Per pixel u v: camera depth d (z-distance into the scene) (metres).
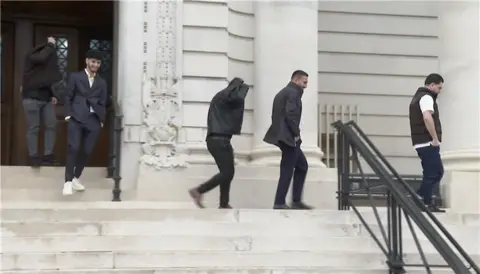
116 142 10.99
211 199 11.20
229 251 7.98
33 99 10.86
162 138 11.30
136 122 11.38
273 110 9.50
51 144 11.13
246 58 12.54
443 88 12.48
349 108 14.76
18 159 14.21
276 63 12.12
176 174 11.26
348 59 14.98
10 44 14.35
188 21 11.77
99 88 9.91
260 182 11.44
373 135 14.91
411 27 15.30
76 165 10.11
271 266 7.73
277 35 12.18
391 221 7.91
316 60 12.35
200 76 11.69
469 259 6.89
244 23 12.60
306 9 12.27
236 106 9.58
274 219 8.83
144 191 11.05
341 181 9.98
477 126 11.96
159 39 11.56
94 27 14.75
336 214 9.02
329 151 14.64
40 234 8.03
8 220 8.38
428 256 8.30
